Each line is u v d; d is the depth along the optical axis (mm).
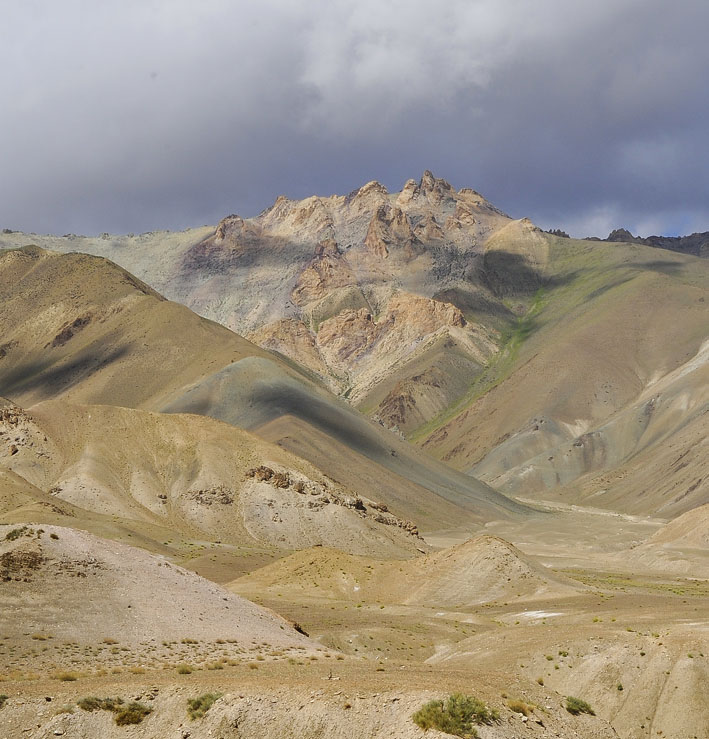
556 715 40250
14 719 39969
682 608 91188
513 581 114438
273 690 39812
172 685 42406
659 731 58469
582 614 91688
